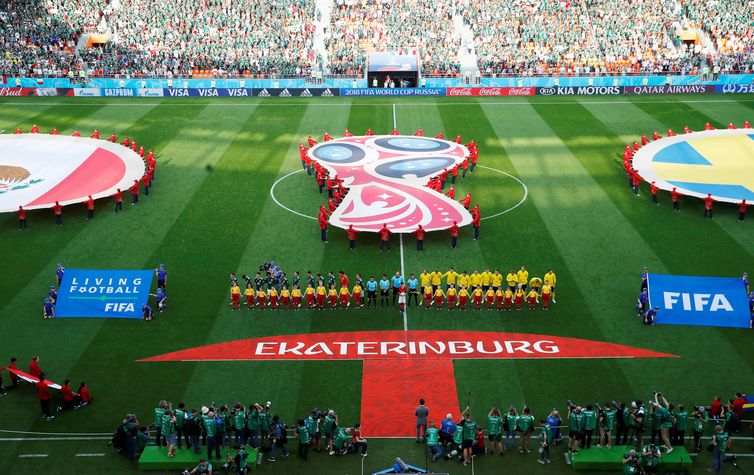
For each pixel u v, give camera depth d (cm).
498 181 6003
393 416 3456
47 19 9362
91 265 4744
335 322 4191
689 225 5238
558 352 3906
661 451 3188
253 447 3241
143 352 3925
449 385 3656
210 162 6444
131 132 7275
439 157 6338
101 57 8950
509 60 8962
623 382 3672
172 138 7088
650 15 9438
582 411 3186
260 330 4112
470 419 3186
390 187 5678
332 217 5156
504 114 7862
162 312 4272
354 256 4866
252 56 9062
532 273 4638
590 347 3944
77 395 3519
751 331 4056
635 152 6412
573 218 5347
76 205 5569
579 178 6047
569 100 8362
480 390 3622
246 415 3238
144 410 3494
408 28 9481
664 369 3766
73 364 3819
